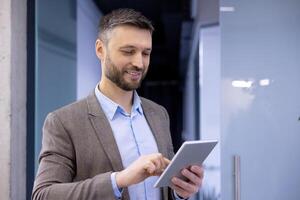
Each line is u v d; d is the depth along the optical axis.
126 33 1.11
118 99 1.23
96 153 1.12
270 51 2.09
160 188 1.24
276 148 2.07
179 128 10.17
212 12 2.70
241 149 2.08
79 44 3.43
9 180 1.69
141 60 1.13
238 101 2.10
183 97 9.53
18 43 1.80
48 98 2.41
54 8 2.59
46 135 1.14
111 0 4.58
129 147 1.19
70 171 1.11
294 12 2.08
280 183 2.06
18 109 1.78
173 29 6.00
